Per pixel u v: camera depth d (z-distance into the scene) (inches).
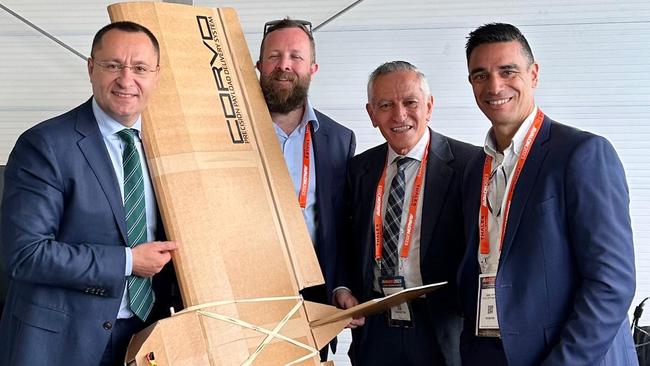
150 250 77.3
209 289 78.7
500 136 82.0
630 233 72.7
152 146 82.1
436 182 97.0
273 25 106.2
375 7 166.9
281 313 82.4
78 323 76.8
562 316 73.9
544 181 74.9
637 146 161.9
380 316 99.2
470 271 84.9
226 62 94.3
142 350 70.5
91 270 74.9
